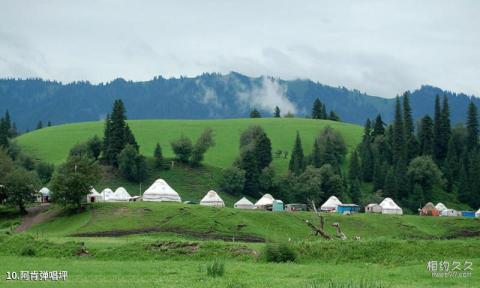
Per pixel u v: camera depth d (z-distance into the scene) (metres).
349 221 142.25
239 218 133.12
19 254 77.88
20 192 146.88
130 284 51.62
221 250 75.88
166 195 173.50
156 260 73.31
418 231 139.75
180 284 51.41
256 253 75.19
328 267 65.38
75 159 145.62
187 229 123.69
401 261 70.25
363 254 72.19
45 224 134.62
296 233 128.62
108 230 122.19
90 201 159.50
